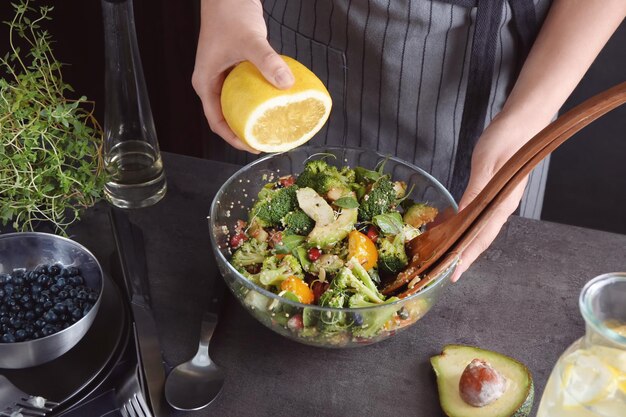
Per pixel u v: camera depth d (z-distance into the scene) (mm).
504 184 845
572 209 2152
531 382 884
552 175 2150
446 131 1347
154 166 1170
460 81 1284
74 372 918
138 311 985
